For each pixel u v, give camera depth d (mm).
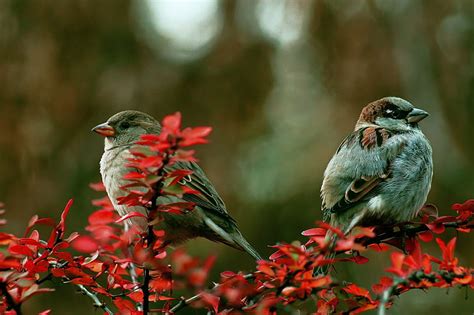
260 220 13672
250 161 14039
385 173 7992
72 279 6000
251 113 14492
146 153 5348
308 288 5289
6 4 13852
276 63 14656
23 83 13773
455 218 6133
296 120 14211
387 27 14242
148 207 5512
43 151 13789
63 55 13969
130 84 14188
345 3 14320
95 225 5789
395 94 14016
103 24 14156
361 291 5426
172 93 14367
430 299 13547
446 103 14266
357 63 14070
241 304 5500
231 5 14727
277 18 14602
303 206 13500
